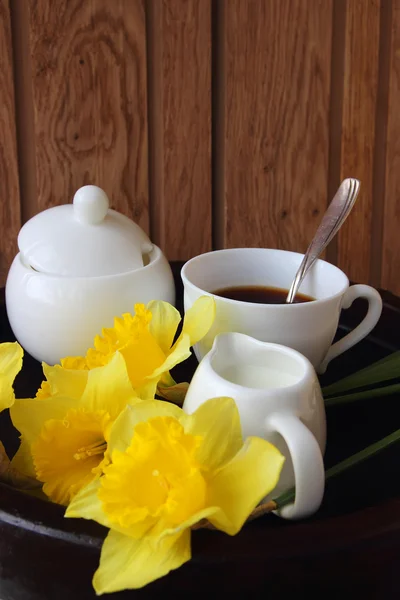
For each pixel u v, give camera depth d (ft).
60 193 2.49
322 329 1.64
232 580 1.26
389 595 1.31
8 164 2.44
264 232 2.62
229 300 1.60
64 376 1.53
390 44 2.51
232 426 1.35
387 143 2.60
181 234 2.59
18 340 1.84
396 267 2.74
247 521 1.37
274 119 2.51
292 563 1.26
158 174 2.53
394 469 1.55
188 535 1.27
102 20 2.35
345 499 1.48
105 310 1.71
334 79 2.52
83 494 1.32
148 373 1.55
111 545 1.27
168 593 1.27
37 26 2.32
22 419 1.48
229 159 2.53
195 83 2.44
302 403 1.38
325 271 1.79
